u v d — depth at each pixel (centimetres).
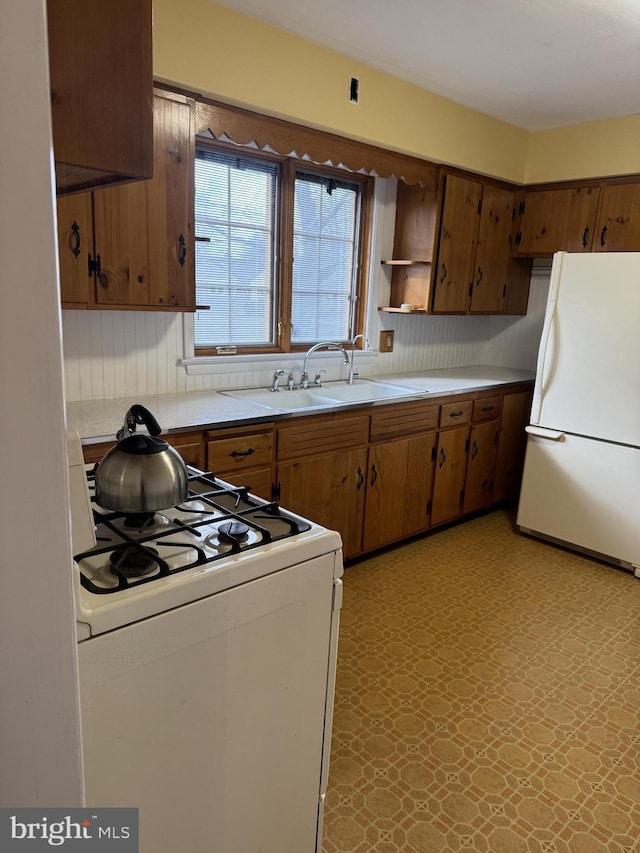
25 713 47
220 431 223
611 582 295
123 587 91
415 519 326
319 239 324
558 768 176
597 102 320
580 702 205
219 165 271
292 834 126
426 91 307
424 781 169
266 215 294
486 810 160
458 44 254
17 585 45
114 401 246
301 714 120
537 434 330
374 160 296
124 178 91
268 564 106
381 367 371
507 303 401
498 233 379
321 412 258
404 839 151
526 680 216
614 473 304
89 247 202
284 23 238
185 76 218
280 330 309
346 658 225
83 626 83
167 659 94
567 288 309
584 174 359
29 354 43
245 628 104
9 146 39
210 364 281
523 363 427
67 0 75
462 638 241
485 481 370
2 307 41
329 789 165
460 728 191
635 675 221
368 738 185
